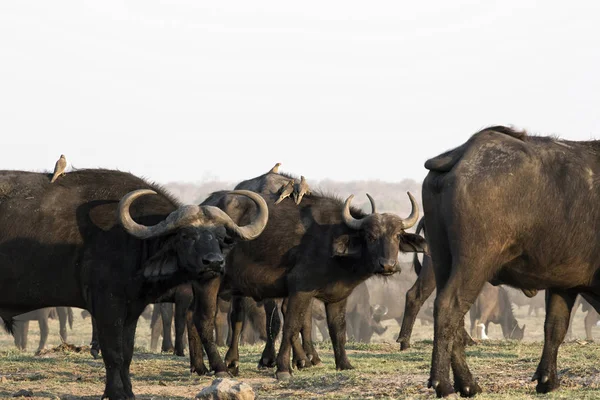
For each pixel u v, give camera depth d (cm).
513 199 3331
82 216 3691
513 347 5900
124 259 3656
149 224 3747
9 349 6681
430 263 5969
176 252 3600
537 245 3378
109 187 3797
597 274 3428
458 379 3500
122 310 3666
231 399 3322
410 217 4931
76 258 3675
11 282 3672
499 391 3750
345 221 4853
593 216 3347
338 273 4881
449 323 3325
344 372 4566
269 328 5281
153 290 3738
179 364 5353
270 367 5250
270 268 4931
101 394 4141
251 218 4997
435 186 3462
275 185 5441
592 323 12456
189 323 4966
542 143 3456
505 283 3631
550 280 3469
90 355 5725
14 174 3769
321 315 11706
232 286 5025
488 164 3366
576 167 3378
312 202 5072
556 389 3684
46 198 3700
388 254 4712
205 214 3606
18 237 3644
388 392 3859
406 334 5988
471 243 3325
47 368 5006
